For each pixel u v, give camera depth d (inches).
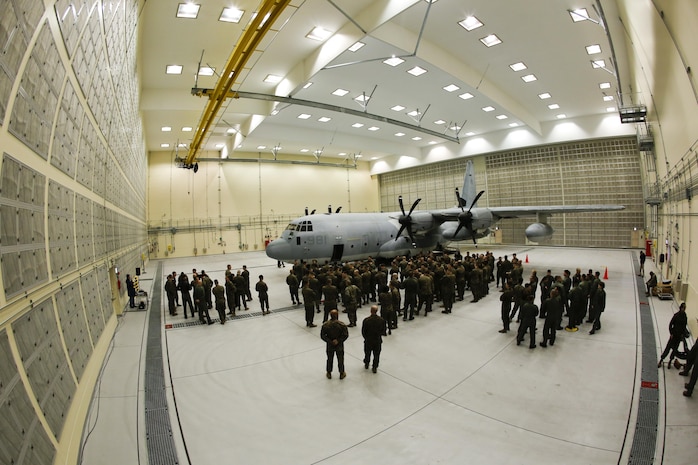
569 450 199.8
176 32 576.1
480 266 580.7
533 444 206.1
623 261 888.3
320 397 267.4
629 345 356.2
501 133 1283.2
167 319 498.9
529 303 354.0
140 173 904.9
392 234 858.1
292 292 559.2
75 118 243.0
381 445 208.1
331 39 616.7
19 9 130.0
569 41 652.1
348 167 1662.2
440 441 210.7
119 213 505.7
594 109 1052.5
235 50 514.3
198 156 1414.9
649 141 738.8
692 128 392.8
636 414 234.8
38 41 156.3
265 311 513.3
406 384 284.8
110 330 398.9
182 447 210.2
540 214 823.1
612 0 515.2
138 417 244.2
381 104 940.0
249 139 1159.0
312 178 1640.0
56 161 205.5
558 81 838.5
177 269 1000.2
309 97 860.0
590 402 251.4
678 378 284.4
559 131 1166.3
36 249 170.7
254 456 201.0
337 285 534.9
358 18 558.3
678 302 485.1
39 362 162.7
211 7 516.7
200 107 820.6
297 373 311.0
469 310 498.0
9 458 116.3
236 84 794.2
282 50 661.9
